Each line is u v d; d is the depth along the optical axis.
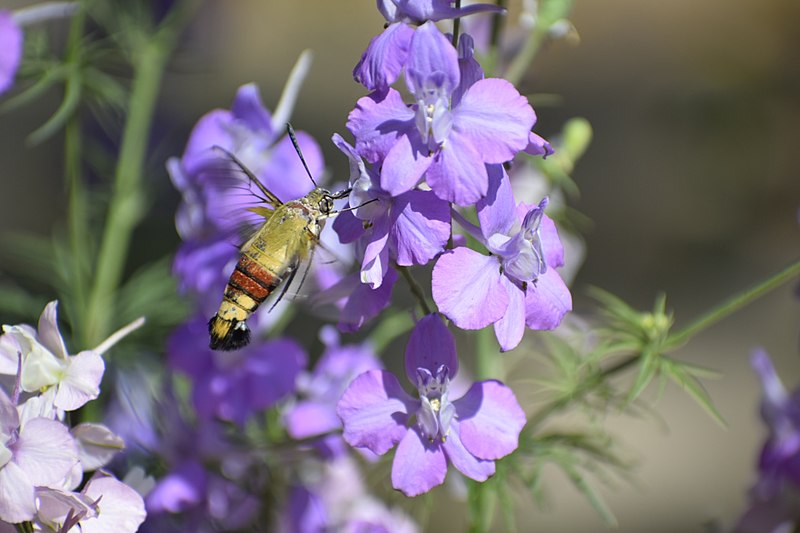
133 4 0.51
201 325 0.45
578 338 0.46
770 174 1.18
